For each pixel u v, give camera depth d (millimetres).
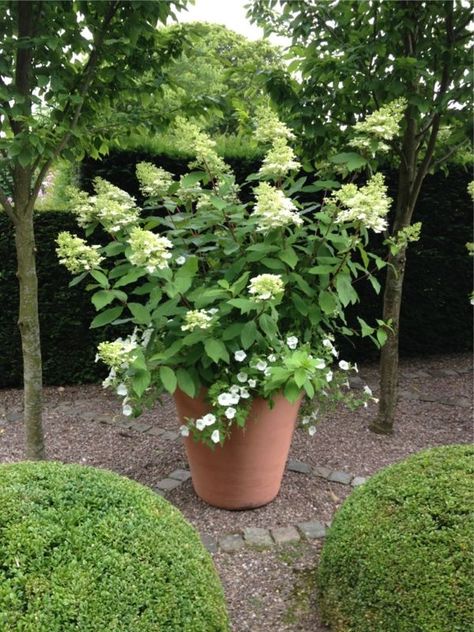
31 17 2373
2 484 1475
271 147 3355
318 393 2785
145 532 1447
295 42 3275
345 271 2479
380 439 3516
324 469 3080
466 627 1424
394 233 3512
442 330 5398
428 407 4098
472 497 1662
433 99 3199
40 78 2191
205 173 2541
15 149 2123
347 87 3145
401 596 1554
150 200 2801
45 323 4293
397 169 4703
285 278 2406
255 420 2418
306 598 2041
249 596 2053
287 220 2234
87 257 2361
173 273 2516
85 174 4074
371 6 3115
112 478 1650
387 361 3551
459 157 4789
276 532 2451
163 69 3082
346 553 1776
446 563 1528
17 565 1236
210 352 2164
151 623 1278
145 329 2760
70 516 1394
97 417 3826
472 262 5258
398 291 3492
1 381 4438
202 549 1603
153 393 2518
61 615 1188
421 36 3186
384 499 1821
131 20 2369
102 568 1297
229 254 2533
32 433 2715
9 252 4180
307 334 2588
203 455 2539
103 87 2660
